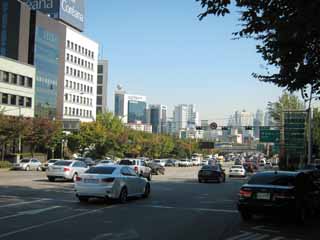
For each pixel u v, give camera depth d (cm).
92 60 15362
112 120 10538
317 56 1257
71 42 13950
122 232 1321
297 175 1642
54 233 1280
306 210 1619
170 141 13012
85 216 1645
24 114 8912
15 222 1469
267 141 7825
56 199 2195
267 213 1555
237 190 3131
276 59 1302
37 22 11881
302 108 7388
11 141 7238
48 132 7681
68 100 13762
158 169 5981
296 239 1298
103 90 17550
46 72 12338
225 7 1097
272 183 1600
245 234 1354
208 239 1247
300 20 995
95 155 9781
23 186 2973
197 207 2038
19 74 8806
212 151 17462
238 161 9425
